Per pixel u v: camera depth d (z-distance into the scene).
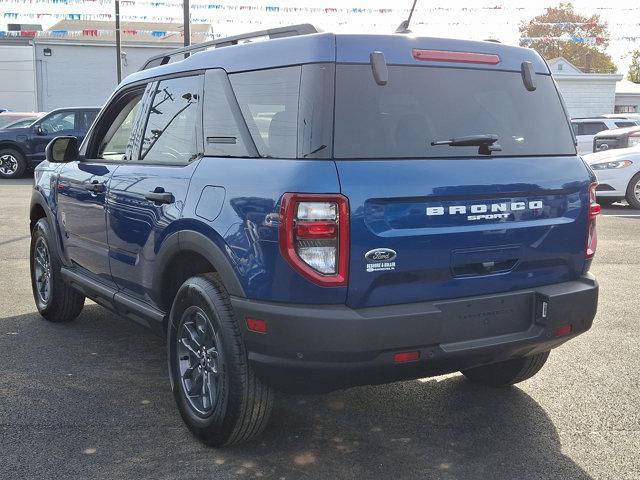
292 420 4.01
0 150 18.20
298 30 3.66
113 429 3.84
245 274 3.20
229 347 3.36
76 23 40.47
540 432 3.85
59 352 5.12
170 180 3.84
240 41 3.99
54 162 5.25
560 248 3.61
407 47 3.39
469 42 3.61
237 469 3.42
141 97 4.59
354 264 3.04
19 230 10.37
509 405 4.23
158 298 4.02
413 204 3.15
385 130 3.22
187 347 3.76
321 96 3.15
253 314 3.17
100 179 4.66
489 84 3.60
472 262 3.32
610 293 6.94
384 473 3.39
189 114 3.94
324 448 3.65
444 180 3.22
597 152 14.82
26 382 4.51
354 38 3.27
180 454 3.57
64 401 4.21
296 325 3.03
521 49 3.80
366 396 4.37
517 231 3.44
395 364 3.13
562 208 3.61
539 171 3.54
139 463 3.46
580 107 34.22
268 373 3.22
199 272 3.93
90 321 5.95
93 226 4.77
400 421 4.00
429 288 3.23
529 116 3.69
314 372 3.10
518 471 3.41
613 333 5.63
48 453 3.55
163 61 4.73
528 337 3.45
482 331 3.36
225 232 3.30
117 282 4.58
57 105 40.19
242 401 3.38
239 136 3.50
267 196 3.12
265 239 3.10
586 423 3.96
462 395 4.39
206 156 3.71
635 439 3.76
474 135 3.43
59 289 5.62
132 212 4.19
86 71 40.09
